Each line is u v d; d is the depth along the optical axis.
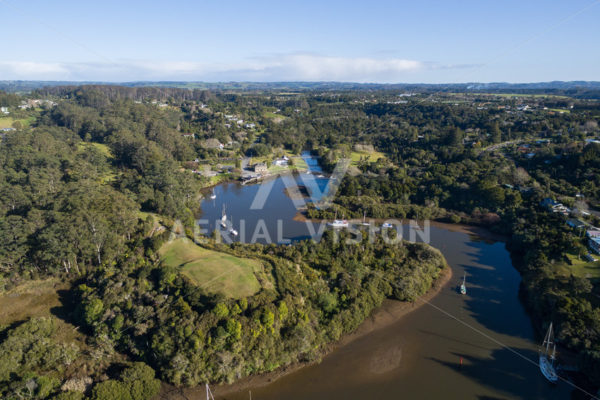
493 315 75.06
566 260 85.88
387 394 55.44
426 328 70.81
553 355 59.28
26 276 74.88
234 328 58.34
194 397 53.66
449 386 57.03
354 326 69.38
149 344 59.12
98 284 70.94
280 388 56.03
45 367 55.28
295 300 68.06
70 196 90.06
